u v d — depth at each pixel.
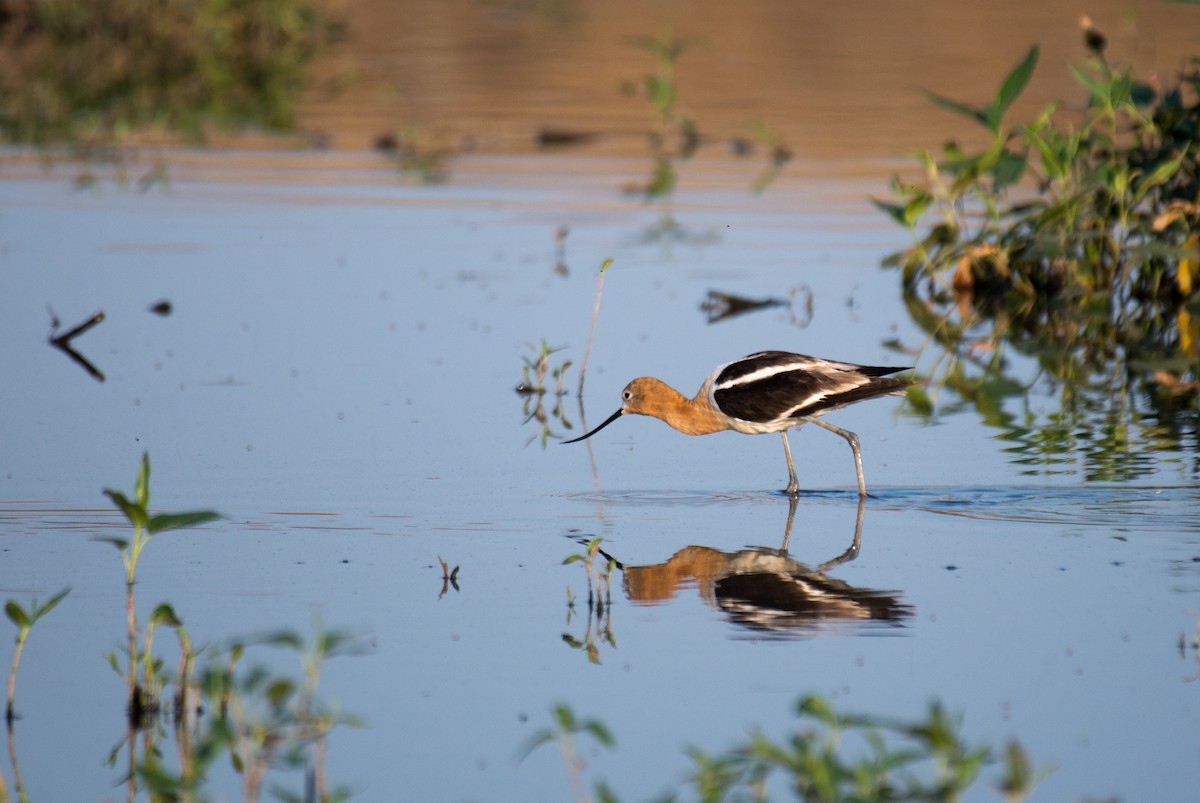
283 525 9.84
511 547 9.54
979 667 7.72
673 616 8.41
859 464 10.64
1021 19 32.03
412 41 32.16
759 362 11.15
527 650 7.93
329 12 33.19
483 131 23.95
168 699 7.37
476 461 11.35
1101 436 12.13
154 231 18.14
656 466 11.42
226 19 29.83
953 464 11.42
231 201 19.64
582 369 13.58
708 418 11.35
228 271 16.56
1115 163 15.66
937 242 16.88
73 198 19.66
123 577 8.89
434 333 14.64
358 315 15.17
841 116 24.12
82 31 29.33
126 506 7.11
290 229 18.33
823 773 5.43
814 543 9.66
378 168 21.69
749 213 19.23
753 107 25.02
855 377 10.95
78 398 12.57
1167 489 10.65
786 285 16.44
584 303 15.66
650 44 24.02
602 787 5.77
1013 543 9.61
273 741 6.29
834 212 19.31
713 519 10.18
